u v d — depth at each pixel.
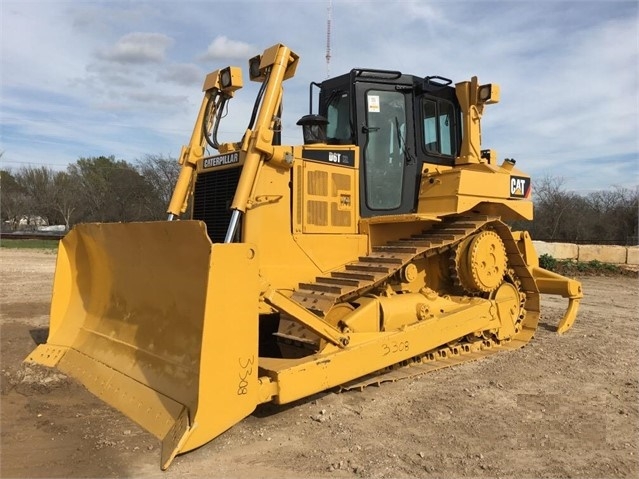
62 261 5.77
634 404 4.77
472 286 6.30
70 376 4.93
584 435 4.08
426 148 6.36
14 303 9.49
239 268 3.66
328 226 5.45
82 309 5.56
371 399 4.78
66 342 5.45
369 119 5.86
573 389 5.16
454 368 5.79
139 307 4.60
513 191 6.68
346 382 4.80
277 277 5.00
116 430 3.86
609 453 3.78
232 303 3.62
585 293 12.31
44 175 43.59
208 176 5.40
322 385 4.29
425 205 6.15
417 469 3.47
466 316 5.99
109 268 5.08
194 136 5.75
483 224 6.19
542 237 32.62
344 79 6.01
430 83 6.36
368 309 5.17
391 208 6.02
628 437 4.06
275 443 3.82
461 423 4.26
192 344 3.88
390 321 5.29
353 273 5.21
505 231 6.68
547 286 7.89
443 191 5.96
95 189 38.59
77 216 38.47
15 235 27.83
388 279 5.67
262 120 4.82
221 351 3.57
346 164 5.62
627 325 8.34
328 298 4.79
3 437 3.78
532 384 5.29
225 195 5.13
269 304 4.14
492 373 5.61
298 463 3.51
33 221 45.75
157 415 3.81
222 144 5.57
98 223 4.91
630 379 5.51
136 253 4.54
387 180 6.00
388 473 3.40
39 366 5.25
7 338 6.69
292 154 5.03
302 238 5.21
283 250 5.07
